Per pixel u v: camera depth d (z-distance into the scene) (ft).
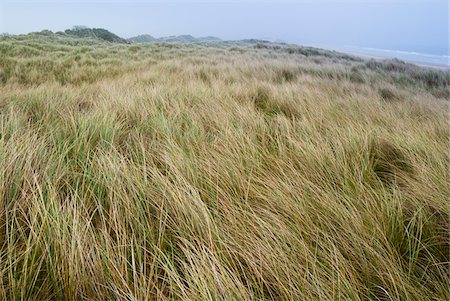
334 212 6.29
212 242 5.29
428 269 5.54
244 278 5.07
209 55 63.52
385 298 4.84
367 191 7.24
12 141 8.13
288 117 15.46
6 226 5.39
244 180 7.53
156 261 5.15
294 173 7.97
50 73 31.58
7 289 4.48
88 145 9.15
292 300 4.38
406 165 9.96
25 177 6.48
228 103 15.81
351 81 37.35
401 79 42.09
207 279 4.57
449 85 40.47
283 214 6.39
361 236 5.72
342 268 4.99
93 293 4.56
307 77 33.35
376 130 12.34
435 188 7.70
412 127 13.57
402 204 7.16
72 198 5.94
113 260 4.78
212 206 6.61
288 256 5.18
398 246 5.95
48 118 12.21
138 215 5.87
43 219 5.07
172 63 41.91
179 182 6.81
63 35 122.83
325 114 15.06
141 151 9.30
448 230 6.34
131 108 13.97
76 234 4.92
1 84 23.71
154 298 4.69
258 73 35.37
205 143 9.78
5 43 50.72
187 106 14.71
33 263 4.62
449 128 13.41
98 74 33.30
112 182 6.70
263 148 10.02
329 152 9.50
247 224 5.97
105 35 152.66
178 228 5.70
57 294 4.51
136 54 59.21
